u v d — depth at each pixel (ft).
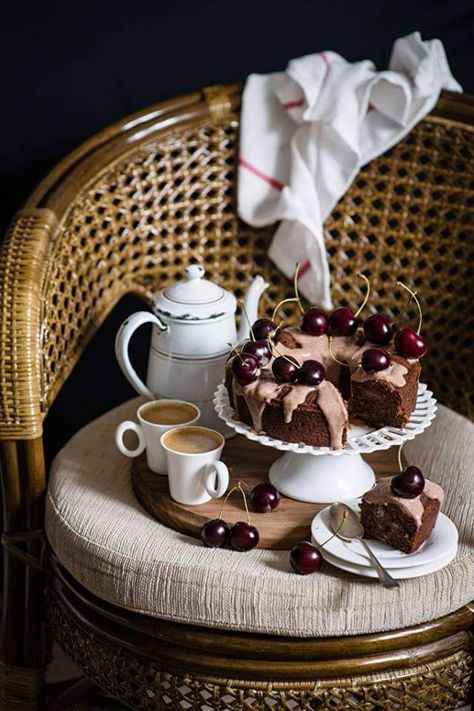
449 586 5.01
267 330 5.46
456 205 6.43
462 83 6.69
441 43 6.44
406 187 6.51
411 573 4.97
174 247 6.59
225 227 6.65
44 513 5.65
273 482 5.48
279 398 5.18
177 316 5.67
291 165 6.35
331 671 4.99
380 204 6.61
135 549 5.18
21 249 5.73
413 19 6.61
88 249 6.19
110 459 5.76
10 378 5.53
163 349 5.75
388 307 6.64
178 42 6.59
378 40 6.64
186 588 5.02
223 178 6.53
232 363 5.24
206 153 6.48
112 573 5.15
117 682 5.22
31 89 6.57
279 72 6.51
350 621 4.94
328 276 6.43
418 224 6.52
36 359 5.57
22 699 5.84
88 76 6.59
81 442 5.88
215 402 5.49
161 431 5.47
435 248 6.51
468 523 5.29
